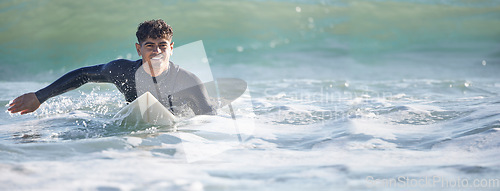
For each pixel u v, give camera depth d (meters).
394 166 4.77
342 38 26.20
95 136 6.71
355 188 4.00
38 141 6.47
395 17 29.33
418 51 24.55
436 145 5.85
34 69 19.42
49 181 4.10
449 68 20.62
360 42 25.59
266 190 3.95
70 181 4.11
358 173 4.50
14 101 8.13
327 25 27.78
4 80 17.25
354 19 28.36
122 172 4.45
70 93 10.07
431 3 31.42
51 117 8.27
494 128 6.43
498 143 5.65
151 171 4.52
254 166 4.86
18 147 5.52
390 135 6.48
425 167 4.70
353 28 27.23
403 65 21.55
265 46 24.38
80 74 8.24
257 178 4.34
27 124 7.82
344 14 29.11
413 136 6.42
